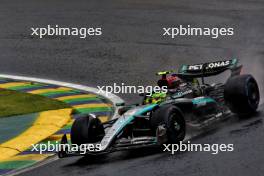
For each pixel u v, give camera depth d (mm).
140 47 48312
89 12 63406
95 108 33375
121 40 51031
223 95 28484
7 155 26172
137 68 42250
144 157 23500
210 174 20703
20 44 52062
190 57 44719
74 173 22625
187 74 28922
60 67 44281
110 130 23641
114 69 42406
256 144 23594
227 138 24797
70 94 36938
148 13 61625
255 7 63906
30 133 28875
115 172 21938
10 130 29609
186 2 67812
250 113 28312
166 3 67375
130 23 57219
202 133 26109
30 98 36312
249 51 46031
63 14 62906
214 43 48938
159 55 45656
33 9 66688
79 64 44625
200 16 59344
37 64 45750
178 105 25781
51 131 29391
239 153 22734
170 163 22250
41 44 51594
